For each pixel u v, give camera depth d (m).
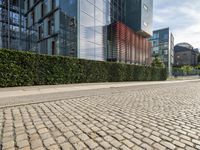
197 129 4.05
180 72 54.09
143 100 7.90
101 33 21.70
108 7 23.67
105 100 7.80
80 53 17.70
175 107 6.42
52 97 8.15
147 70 25.77
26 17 28.61
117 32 22.92
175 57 81.06
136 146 3.12
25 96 8.27
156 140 3.40
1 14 19.44
